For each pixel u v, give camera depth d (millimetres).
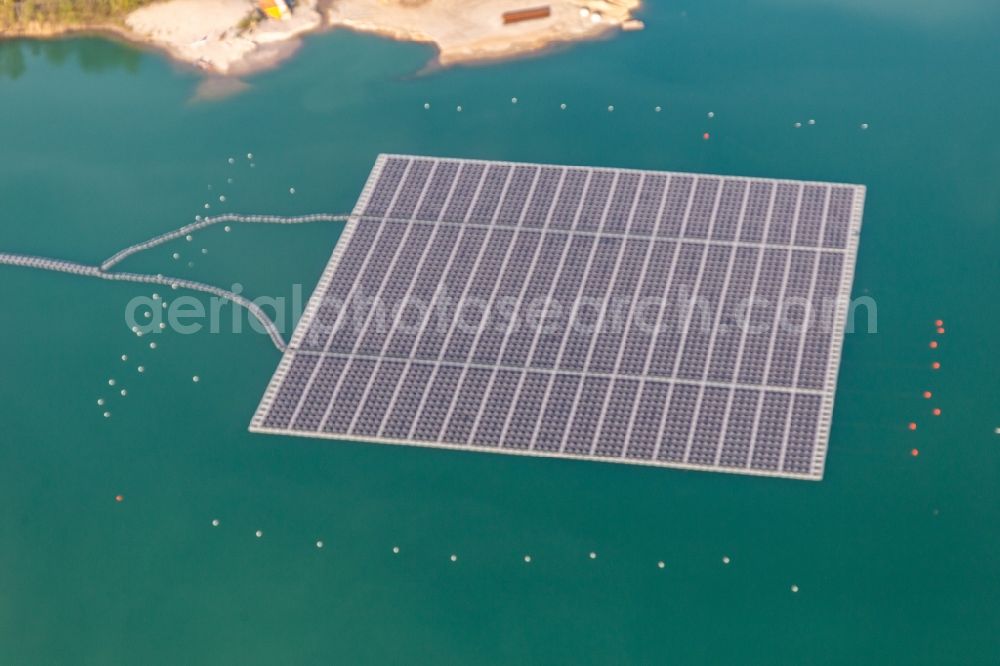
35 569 117438
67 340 133000
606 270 130625
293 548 116062
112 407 127312
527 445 118500
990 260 128625
